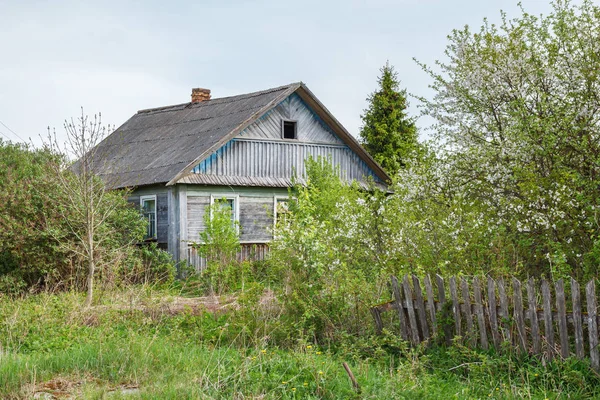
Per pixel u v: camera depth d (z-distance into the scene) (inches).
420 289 358.0
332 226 486.6
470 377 312.7
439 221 409.7
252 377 282.7
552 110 424.8
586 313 297.9
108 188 673.6
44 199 605.0
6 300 515.2
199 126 916.6
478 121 485.1
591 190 371.2
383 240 458.3
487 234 389.7
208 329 412.8
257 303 419.2
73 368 308.8
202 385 279.1
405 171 494.3
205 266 780.6
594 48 434.9
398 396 263.6
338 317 394.3
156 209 800.9
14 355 327.9
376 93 1579.7
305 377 283.4
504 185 431.2
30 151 716.0
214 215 721.0
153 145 944.3
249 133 845.8
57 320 426.0
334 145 940.6
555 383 288.7
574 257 361.7
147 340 364.5
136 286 568.4
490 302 326.3
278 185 850.1
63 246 547.5
